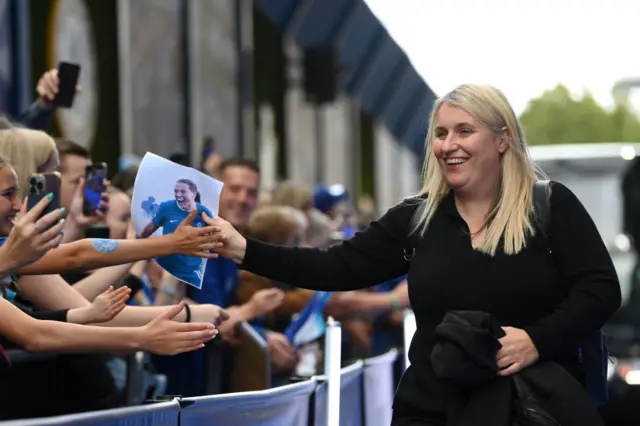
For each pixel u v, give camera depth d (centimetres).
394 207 580
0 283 558
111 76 1955
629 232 2136
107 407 623
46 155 581
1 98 1405
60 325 527
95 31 1873
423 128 580
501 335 529
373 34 4206
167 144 2302
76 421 399
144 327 531
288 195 1200
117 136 1967
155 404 468
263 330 845
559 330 530
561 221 543
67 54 1705
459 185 552
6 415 517
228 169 936
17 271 547
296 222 929
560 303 540
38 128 816
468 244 549
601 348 555
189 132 2431
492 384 530
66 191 679
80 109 1759
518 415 529
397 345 1268
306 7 3594
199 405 499
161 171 554
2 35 1410
